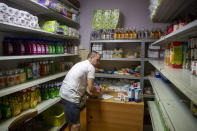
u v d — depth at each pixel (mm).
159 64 1769
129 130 2205
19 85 1786
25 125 1364
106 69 3658
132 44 3414
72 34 3064
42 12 2436
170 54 1463
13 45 1846
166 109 1262
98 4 3576
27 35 2463
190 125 1011
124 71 3211
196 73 991
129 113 2170
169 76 1057
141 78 2939
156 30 3029
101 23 3162
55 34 2412
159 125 1614
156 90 1825
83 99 3451
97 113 2311
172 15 2469
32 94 2006
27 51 1986
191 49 1199
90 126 2383
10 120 1660
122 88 3006
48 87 2408
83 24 3719
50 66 2641
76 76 2039
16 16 1610
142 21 3314
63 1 3082
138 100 2170
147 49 3277
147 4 3268
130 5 3363
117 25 3211
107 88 3057
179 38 1480
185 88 710
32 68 2178
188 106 1326
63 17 2775
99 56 2172
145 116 3184
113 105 2221
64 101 2078
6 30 1985
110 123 2277
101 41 3104
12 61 2223
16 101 1773
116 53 3119
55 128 2406
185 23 1202
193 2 1722
